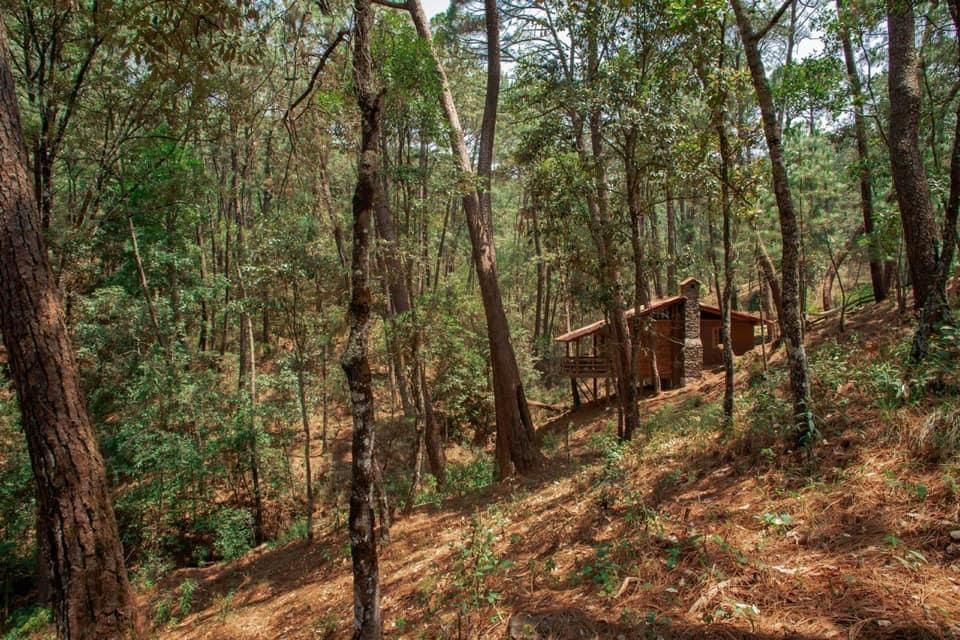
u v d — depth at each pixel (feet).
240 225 54.60
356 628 11.87
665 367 63.62
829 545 11.27
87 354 44.11
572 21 29.91
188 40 20.77
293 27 17.65
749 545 12.23
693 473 18.24
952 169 16.05
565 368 70.69
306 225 31.32
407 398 52.19
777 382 25.75
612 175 41.98
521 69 33.88
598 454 35.94
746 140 24.84
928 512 11.03
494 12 40.65
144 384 41.39
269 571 32.32
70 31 31.32
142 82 34.91
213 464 42.04
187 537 43.09
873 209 40.57
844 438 15.19
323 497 47.06
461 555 19.34
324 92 22.75
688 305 62.80
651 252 36.14
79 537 15.55
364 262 12.66
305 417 35.14
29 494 36.86
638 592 11.93
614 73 26.78
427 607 16.55
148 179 44.78
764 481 15.29
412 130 36.63
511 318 87.20
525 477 35.24
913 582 9.35
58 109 34.78
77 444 15.81
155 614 27.99
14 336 15.38
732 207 27.37
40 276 15.76
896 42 25.85
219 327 69.72
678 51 25.14
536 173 32.50
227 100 35.37
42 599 33.19
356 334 12.50
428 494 37.37
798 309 16.05
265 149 57.06
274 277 30.22
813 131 44.80
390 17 30.78
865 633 8.45
